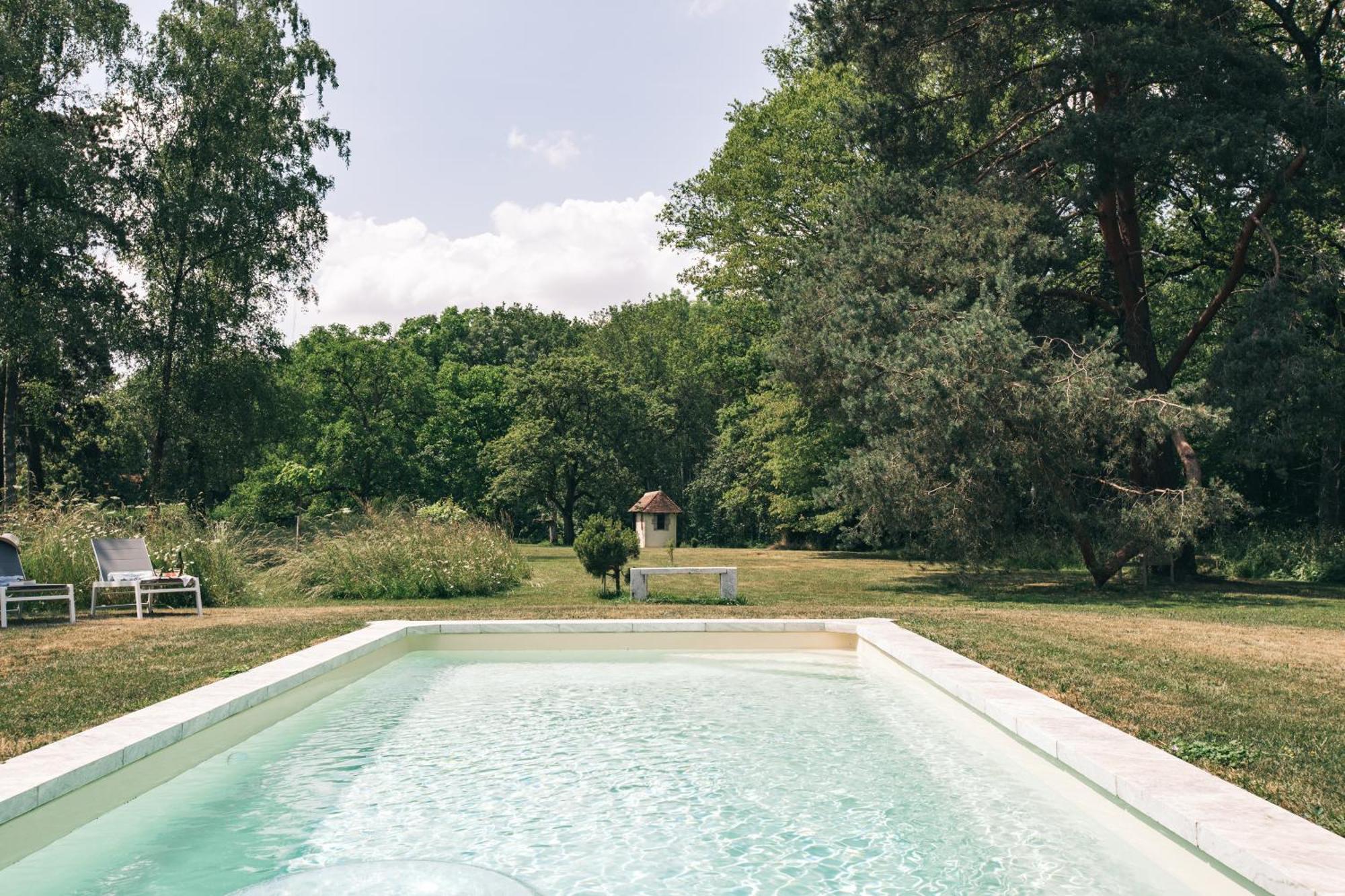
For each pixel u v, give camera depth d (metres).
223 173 30.53
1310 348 20.39
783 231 33.34
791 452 41.75
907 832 4.81
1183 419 16.95
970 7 21.48
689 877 4.25
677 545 53.47
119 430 34.03
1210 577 23.98
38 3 26.83
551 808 5.30
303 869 4.26
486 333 80.62
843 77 30.83
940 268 20.52
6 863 3.98
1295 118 19.16
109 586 12.99
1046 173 23.11
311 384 52.25
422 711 8.02
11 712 6.14
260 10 31.45
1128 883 4.05
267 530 20.88
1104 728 5.58
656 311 74.25
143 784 5.15
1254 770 4.88
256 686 6.88
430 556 18.61
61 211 26.50
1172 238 28.56
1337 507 28.84
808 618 12.25
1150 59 19.09
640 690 8.98
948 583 22.77
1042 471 18.72
